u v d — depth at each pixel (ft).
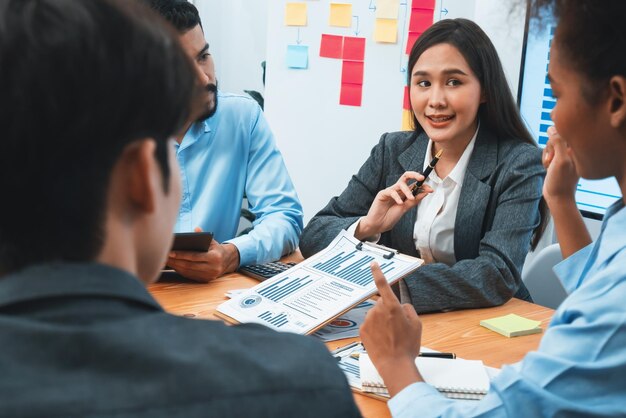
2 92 1.54
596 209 7.72
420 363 3.94
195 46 6.30
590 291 2.64
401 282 5.15
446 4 9.67
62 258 1.65
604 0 2.38
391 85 10.09
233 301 4.90
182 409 1.57
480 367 3.91
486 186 6.19
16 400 1.48
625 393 2.54
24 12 1.59
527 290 6.29
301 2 10.22
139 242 1.78
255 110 7.23
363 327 3.65
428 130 6.27
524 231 5.87
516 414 2.67
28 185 1.59
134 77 1.62
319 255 5.23
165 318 1.73
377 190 6.93
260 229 6.39
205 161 6.98
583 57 2.48
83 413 1.50
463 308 5.24
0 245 1.65
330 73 10.30
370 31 10.02
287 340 1.83
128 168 1.67
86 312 1.62
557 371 2.60
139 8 1.76
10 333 1.55
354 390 3.81
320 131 10.55
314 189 10.78
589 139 2.60
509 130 6.38
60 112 1.55
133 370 1.58
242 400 1.62
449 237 6.38
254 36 13.96
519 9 2.91
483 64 6.10
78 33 1.58
